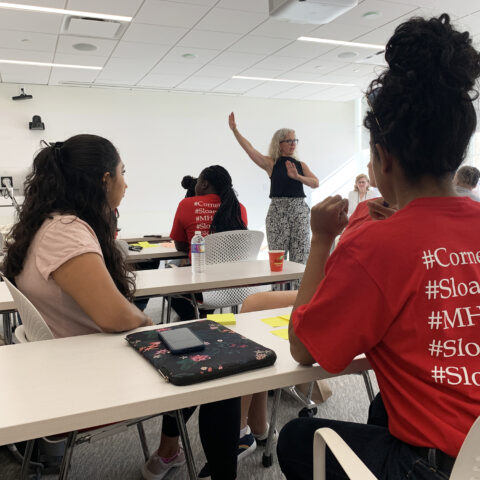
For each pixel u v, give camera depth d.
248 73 7.71
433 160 0.78
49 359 1.05
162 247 3.49
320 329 0.81
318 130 10.41
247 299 1.92
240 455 1.78
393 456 0.80
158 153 9.20
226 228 2.95
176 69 7.36
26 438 0.76
